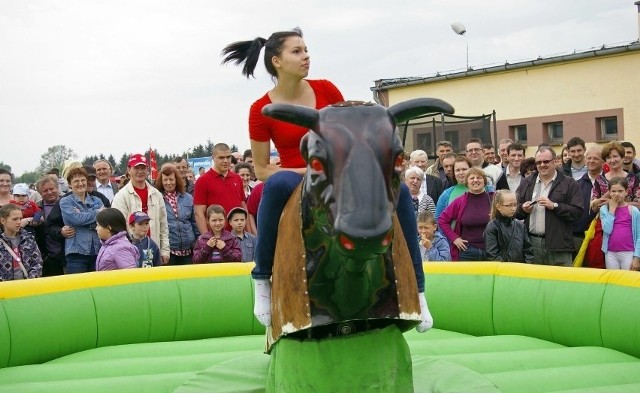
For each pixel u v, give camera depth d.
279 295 2.92
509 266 5.39
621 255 6.10
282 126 3.39
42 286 4.93
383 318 2.85
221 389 3.67
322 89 3.49
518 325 5.22
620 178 6.15
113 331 5.18
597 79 15.56
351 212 2.26
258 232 3.14
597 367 4.07
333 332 2.93
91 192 7.25
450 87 17.36
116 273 5.30
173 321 5.34
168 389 3.86
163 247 7.07
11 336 4.66
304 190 2.75
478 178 6.50
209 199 7.30
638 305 4.51
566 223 6.28
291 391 2.98
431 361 3.98
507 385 3.79
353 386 2.89
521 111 16.48
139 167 6.94
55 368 4.34
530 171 7.80
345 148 2.39
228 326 5.46
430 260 6.36
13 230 6.20
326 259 2.71
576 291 4.90
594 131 15.70
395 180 2.47
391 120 2.50
